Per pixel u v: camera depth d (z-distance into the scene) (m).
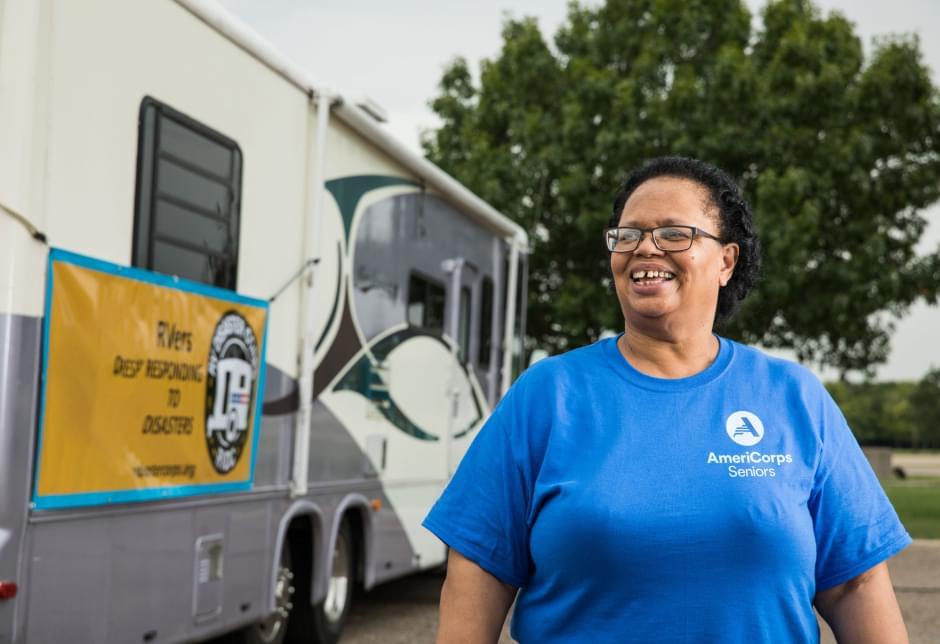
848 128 19.09
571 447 2.23
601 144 19.27
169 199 5.08
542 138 20.42
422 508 8.62
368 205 7.36
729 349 2.33
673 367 2.33
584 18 21.77
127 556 4.79
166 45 5.06
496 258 10.27
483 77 21.98
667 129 19.02
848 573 2.27
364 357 7.42
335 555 7.43
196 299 5.29
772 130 18.84
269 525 6.16
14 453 4.10
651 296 2.31
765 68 20.22
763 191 18.00
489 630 2.30
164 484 5.04
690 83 19.05
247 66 5.82
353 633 8.03
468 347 9.55
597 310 19.72
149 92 4.93
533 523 2.24
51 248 4.27
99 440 4.55
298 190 6.41
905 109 18.97
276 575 6.27
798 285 18.44
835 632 2.35
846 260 18.88
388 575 8.06
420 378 8.48
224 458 5.60
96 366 4.52
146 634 4.94
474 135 21.58
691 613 2.11
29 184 4.17
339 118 6.88
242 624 5.89
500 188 20.33
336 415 7.02
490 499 2.29
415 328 8.33
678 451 2.18
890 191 19.31
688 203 2.36
